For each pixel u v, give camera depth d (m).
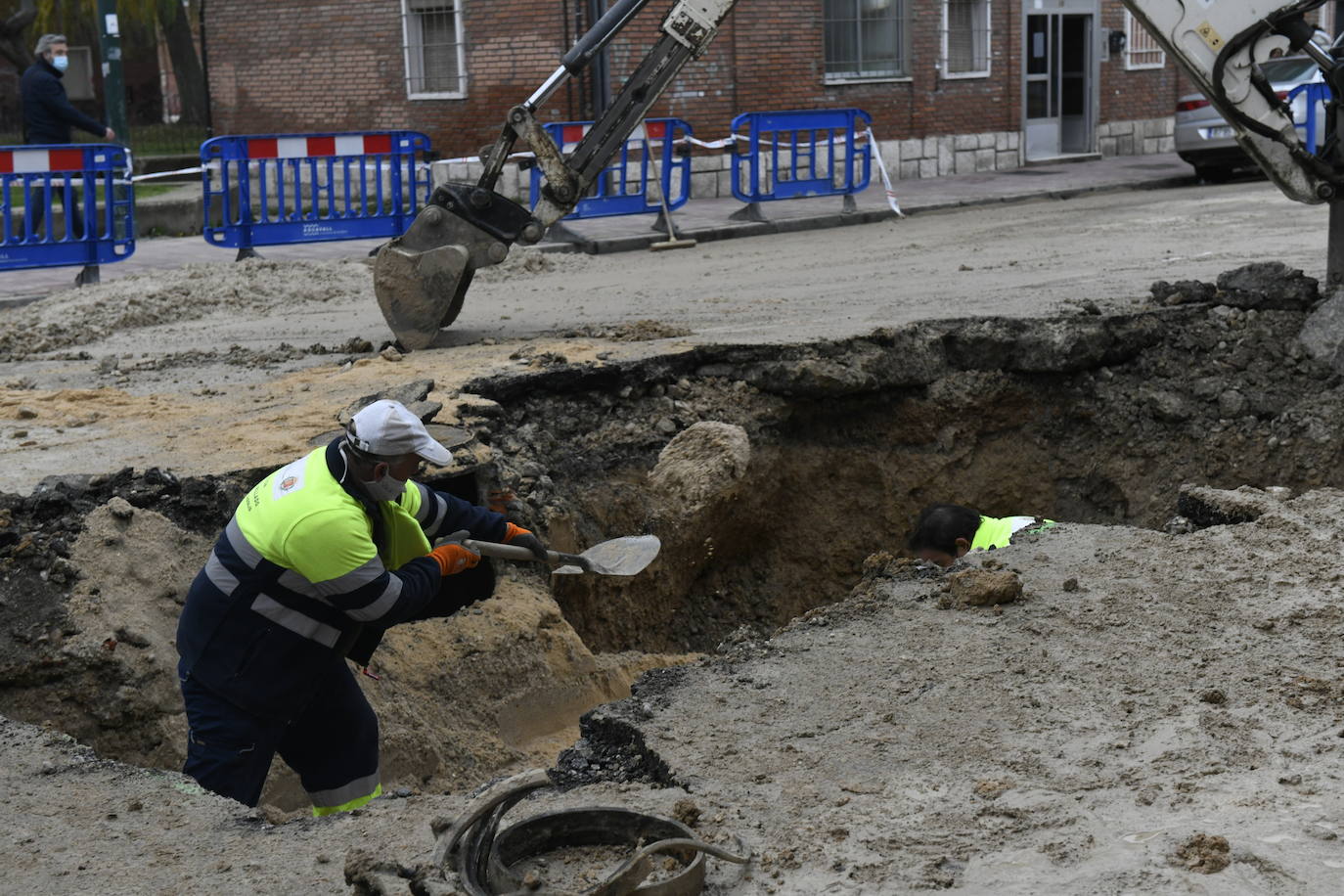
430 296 8.89
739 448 7.55
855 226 17.27
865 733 3.68
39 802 3.61
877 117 21.52
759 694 3.96
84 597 5.25
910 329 8.82
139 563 5.46
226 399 7.68
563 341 8.87
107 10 15.70
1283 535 5.02
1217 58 8.09
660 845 2.85
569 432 7.72
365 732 4.58
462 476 6.56
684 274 12.91
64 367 9.09
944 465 8.90
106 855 3.31
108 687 5.07
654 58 8.86
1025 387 9.11
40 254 12.76
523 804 3.45
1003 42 23.03
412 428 3.92
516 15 18.75
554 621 6.27
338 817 3.48
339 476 4.00
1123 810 3.22
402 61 20.00
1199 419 8.85
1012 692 3.90
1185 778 3.37
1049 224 15.80
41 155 12.62
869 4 21.09
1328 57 8.12
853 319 9.29
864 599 4.73
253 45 21.73
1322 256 11.59
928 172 22.38
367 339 9.73
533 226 8.98
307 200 20.58
